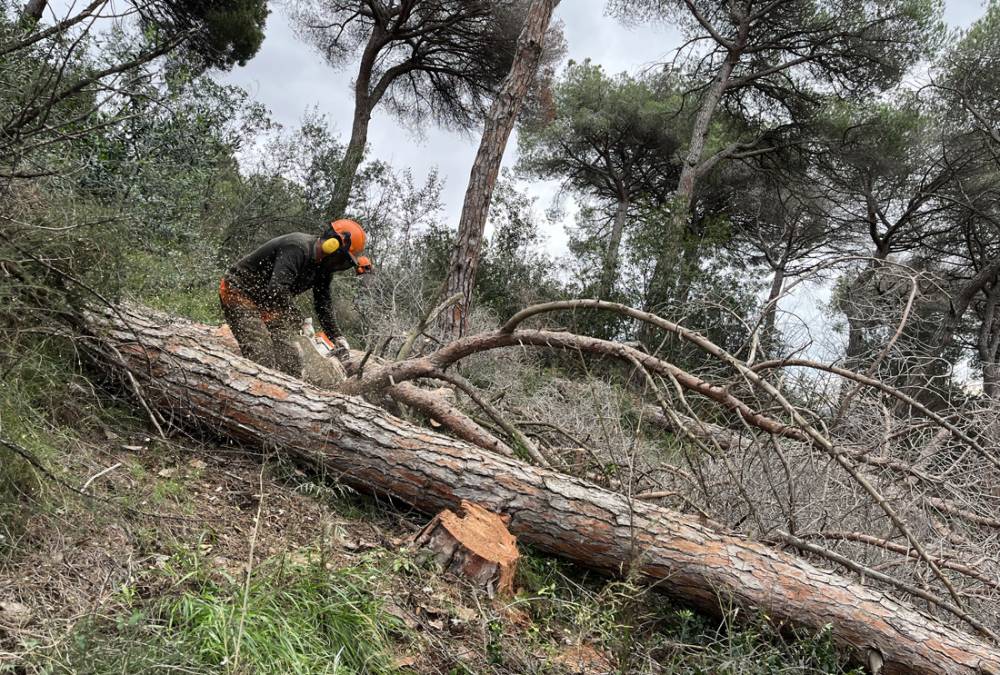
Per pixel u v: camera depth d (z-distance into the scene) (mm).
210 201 9055
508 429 4469
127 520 2701
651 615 3299
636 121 20609
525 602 3199
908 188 16781
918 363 4461
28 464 2510
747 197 20375
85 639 1873
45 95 3162
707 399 4547
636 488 4281
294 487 3529
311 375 4598
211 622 2094
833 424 4109
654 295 12633
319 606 2416
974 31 15359
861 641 3201
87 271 3357
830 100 16531
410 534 3514
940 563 3832
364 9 16406
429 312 4891
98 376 3545
